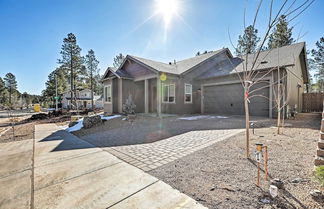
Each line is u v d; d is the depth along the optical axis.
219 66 14.51
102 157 3.78
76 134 7.08
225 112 12.22
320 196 1.89
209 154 3.64
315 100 12.60
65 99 36.50
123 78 12.90
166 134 5.92
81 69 30.64
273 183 2.17
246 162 3.09
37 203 2.06
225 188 2.22
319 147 2.50
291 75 10.14
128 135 6.07
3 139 6.84
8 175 2.96
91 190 2.33
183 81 12.41
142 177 2.68
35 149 4.64
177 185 2.38
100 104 40.31
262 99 10.19
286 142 4.23
